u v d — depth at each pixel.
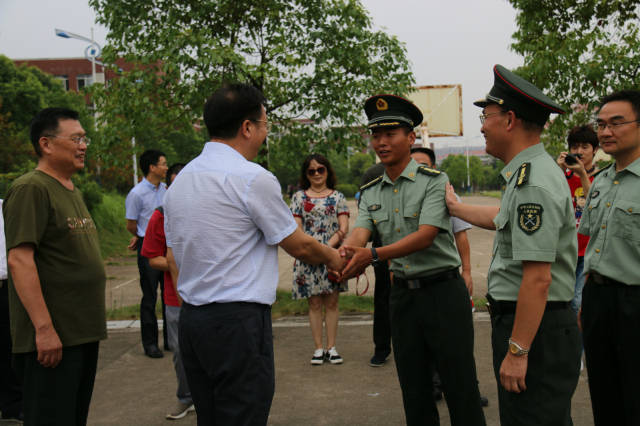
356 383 4.23
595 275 2.69
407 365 2.81
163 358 5.09
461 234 3.83
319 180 4.93
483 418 2.72
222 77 6.68
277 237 2.10
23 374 2.70
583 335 2.77
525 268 1.97
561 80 8.04
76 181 14.89
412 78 7.43
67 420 2.49
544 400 2.02
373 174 4.55
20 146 16.70
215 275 2.04
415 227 2.80
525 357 1.98
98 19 6.86
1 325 3.50
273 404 3.83
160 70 6.85
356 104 7.16
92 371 2.70
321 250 2.28
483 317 5.97
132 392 4.18
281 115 7.51
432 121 13.19
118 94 7.04
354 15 6.82
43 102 22.62
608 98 2.73
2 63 22.22
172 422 3.61
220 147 2.15
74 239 2.55
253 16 7.16
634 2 7.80
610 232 2.62
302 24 7.15
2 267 3.44
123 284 9.36
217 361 2.03
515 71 8.65
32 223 2.39
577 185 4.41
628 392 2.54
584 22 8.27
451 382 2.69
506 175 2.13
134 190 5.32
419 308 2.74
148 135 7.64
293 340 5.49
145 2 6.73
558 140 8.30
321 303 4.84
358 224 3.02
